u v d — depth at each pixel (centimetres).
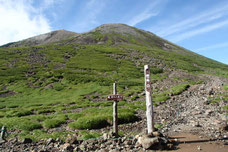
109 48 11125
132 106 2555
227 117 1520
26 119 2025
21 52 8906
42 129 1691
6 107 3177
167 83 5009
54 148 1085
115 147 1014
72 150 1036
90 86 4928
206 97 2684
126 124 1728
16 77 5469
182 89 3728
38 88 4738
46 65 7062
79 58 8481
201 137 1091
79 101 3419
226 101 2245
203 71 7831
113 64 7756
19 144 1198
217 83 4178
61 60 7894
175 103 2619
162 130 1316
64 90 4612
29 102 3538
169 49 15212
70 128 1702
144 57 9531
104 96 3916
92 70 6781
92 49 10569
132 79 5834
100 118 1772
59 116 2186
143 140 975
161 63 8425
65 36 18950
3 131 1337
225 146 932
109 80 5534
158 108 2372
